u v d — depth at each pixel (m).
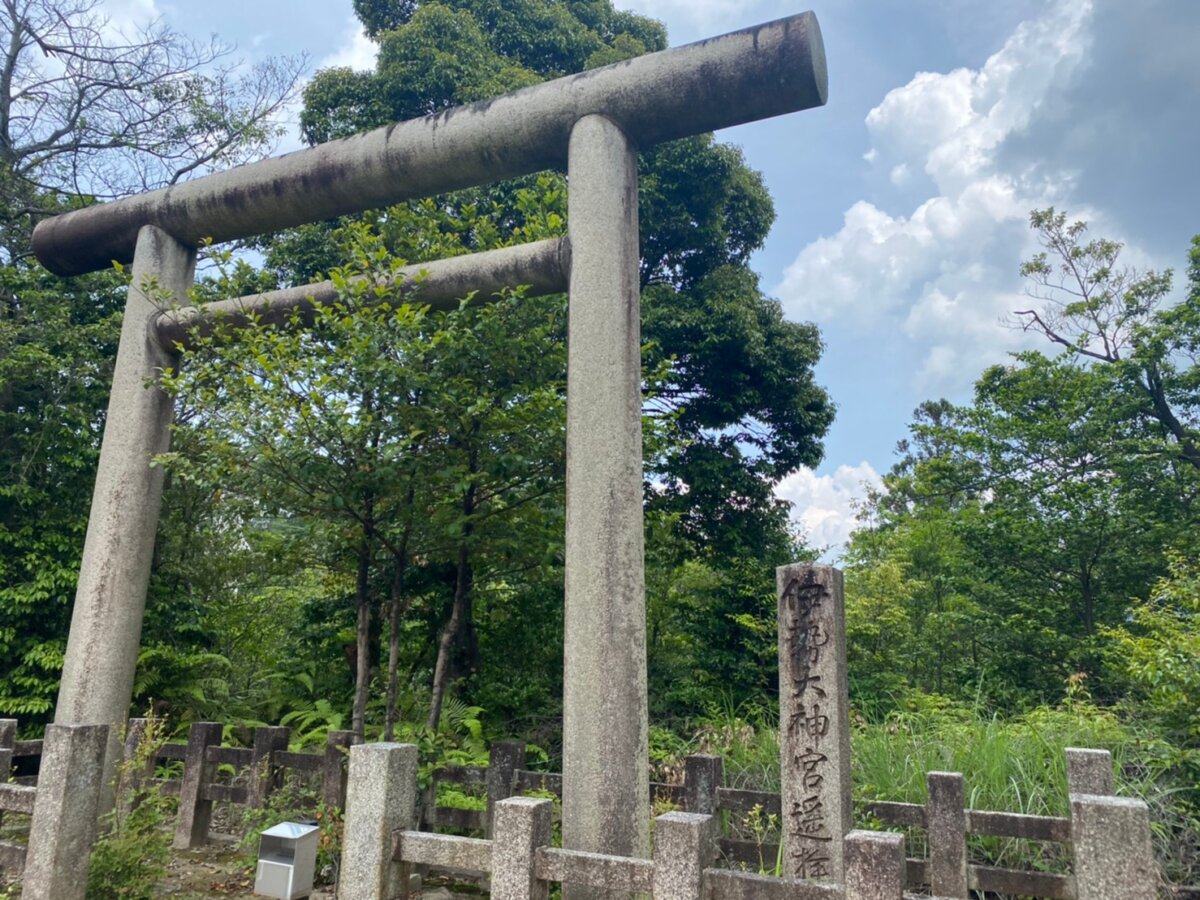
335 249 10.21
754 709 9.39
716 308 11.00
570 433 4.36
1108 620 12.32
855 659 11.12
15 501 8.73
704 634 10.83
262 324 5.49
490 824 4.98
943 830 4.28
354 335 4.76
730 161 11.52
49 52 10.62
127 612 5.49
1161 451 12.38
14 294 9.52
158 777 6.77
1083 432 12.72
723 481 11.16
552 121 4.91
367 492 4.97
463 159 5.20
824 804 4.08
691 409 11.66
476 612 9.75
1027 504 12.66
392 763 3.28
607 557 4.13
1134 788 5.14
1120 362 12.93
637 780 3.95
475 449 5.11
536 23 12.85
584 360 4.41
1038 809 4.81
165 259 6.10
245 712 10.10
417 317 4.73
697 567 12.19
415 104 11.40
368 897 3.15
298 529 6.89
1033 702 11.27
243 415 4.71
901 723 6.62
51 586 8.35
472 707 9.01
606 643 4.03
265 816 5.18
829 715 4.15
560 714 9.51
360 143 5.47
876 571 12.12
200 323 5.70
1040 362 13.43
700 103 4.64
